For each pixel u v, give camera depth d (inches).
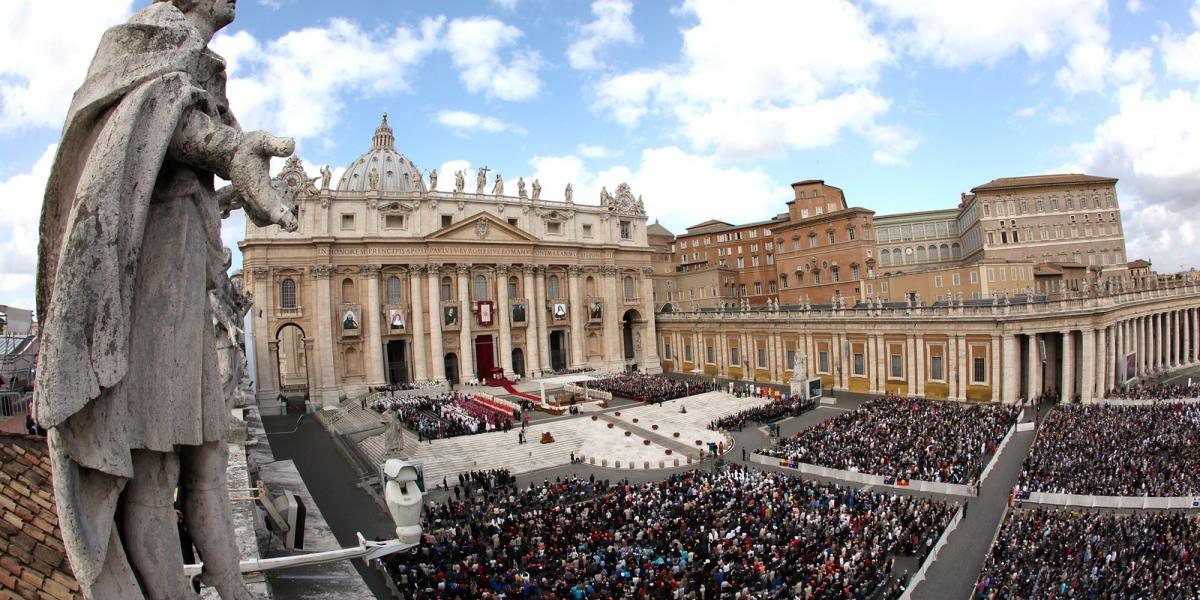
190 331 185.9
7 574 384.5
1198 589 994.1
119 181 158.6
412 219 3540.8
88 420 158.9
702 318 4092.0
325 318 3289.9
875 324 3107.8
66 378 148.2
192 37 189.2
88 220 152.9
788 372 3558.1
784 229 4803.2
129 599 173.9
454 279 3631.9
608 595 1055.6
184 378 183.6
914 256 5241.1
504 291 3715.6
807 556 1211.2
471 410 2687.0
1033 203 4660.4
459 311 3607.3
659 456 2165.4
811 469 1893.5
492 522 1453.0
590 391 3157.0
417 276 3501.5
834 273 4448.8
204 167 190.2
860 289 4244.6
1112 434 1916.8
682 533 1358.3
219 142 182.2
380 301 3474.4
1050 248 4635.8
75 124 170.2
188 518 202.2
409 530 310.2
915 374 2965.1
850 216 4315.9
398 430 2074.3
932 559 1272.1
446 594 1044.5
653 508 1530.5
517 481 1963.6
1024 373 2783.0
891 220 5246.1
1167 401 2418.8
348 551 329.7
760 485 1680.6
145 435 177.5
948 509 1508.4
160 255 182.7
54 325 148.5
